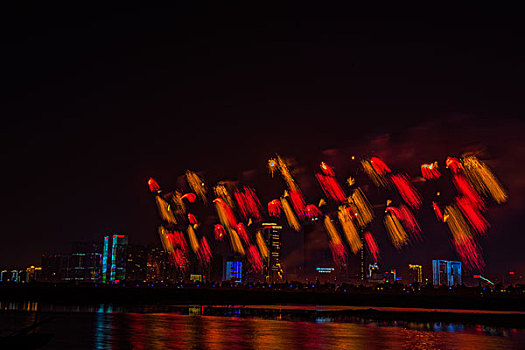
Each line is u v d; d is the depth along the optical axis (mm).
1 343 30000
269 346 29875
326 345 30984
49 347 28250
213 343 30750
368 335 37406
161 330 38031
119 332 36312
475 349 30703
